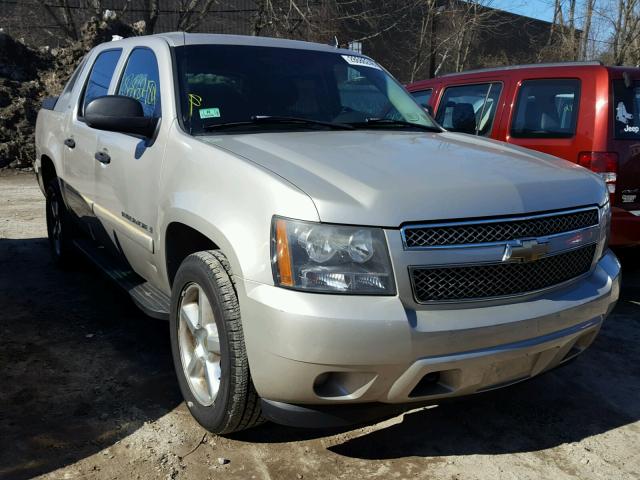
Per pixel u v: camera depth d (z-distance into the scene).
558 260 2.87
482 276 2.63
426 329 2.49
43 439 3.05
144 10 27.03
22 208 9.11
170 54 3.81
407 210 2.54
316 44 4.50
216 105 3.62
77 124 4.89
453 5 27.44
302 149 3.08
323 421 2.64
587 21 24.89
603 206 3.18
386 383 2.53
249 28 29.83
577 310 2.87
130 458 2.93
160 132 3.55
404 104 4.42
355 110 4.10
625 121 5.34
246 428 2.97
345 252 2.48
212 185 2.97
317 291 2.47
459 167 2.94
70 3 26.89
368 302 2.47
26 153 13.73
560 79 5.70
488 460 3.03
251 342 2.61
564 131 5.57
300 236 2.50
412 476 2.88
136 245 3.85
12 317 4.60
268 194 2.64
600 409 3.57
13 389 3.53
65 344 4.15
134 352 4.05
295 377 2.50
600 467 3.01
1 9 26.22
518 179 2.88
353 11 26.25
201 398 3.12
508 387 2.88
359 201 2.54
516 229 2.70
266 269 2.56
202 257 2.98
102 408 3.37
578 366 4.14
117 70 4.47
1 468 2.82
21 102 14.48
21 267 5.89
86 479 2.77
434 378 2.69
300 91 3.96
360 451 3.06
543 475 2.92
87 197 4.62
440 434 3.24
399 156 3.05
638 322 4.96
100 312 4.74
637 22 23.91
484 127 6.39
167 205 3.29
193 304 3.22
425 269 2.54
